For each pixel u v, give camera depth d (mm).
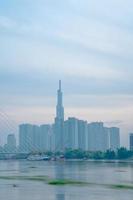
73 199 108625
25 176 190625
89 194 117938
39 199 109125
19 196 115062
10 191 127250
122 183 150625
